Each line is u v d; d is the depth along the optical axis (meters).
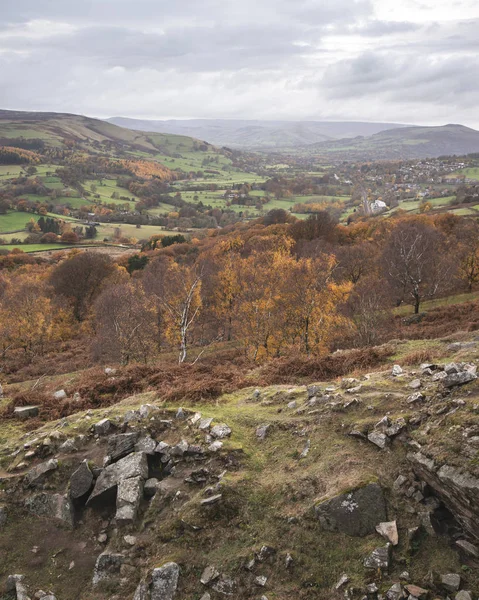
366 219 157.50
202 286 48.50
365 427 11.22
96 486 11.71
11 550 10.64
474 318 31.38
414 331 31.25
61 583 9.79
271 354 35.78
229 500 10.20
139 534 10.32
